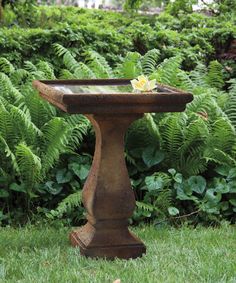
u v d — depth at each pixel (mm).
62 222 5969
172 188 6316
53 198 6332
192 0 11195
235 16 10711
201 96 6645
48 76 6980
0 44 7938
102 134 4816
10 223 6012
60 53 7238
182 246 5230
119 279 4277
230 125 6344
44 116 6582
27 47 8109
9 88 6648
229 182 6273
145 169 6480
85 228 5090
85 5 16547
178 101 4652
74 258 4793
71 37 8195
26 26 10156
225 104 7047
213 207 6125
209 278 4438
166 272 4570
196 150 6449
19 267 4641
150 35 8812
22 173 6090
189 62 8727
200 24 10039
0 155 6238
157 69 7418
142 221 6113
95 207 4836
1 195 6066
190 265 4719
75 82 5340
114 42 8531
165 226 5973
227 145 6461
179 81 7082
